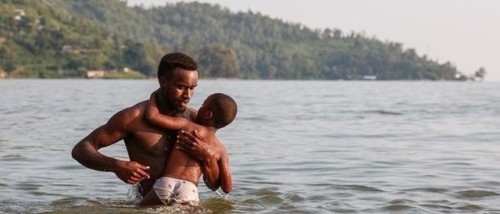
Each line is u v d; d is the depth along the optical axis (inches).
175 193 325.4
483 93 3019.2
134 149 329.4
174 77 322.3
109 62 6697.8
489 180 442.6
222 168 331.0
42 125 871.7
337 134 785.6
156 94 330.6
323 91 3117.6
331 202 366.9
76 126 860.6
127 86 3472.0
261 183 425.4
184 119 331.3
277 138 726.5
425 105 1641.2
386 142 695.7
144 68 6786.4
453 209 351.6
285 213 337.7
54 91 2464.3
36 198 371.9
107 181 426.0
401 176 459.2
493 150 623.5
